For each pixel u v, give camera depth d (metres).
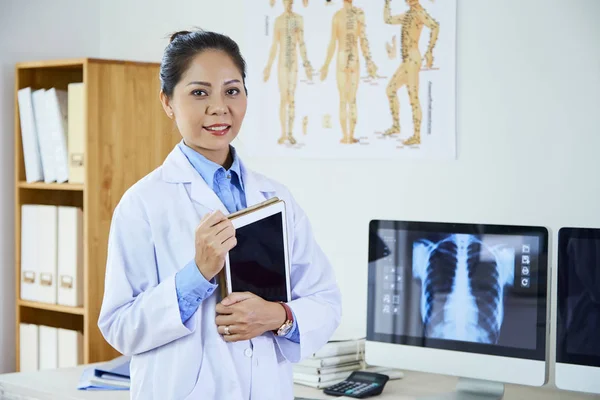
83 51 3.64
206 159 1.74
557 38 2.39
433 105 2.63
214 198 1.70
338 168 2.86
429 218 2.66
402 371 2.57
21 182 3.36
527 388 2.39
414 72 2.67
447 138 2.61
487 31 2.52
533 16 2.43
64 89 3.53
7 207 3.47
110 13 3.59
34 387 2.41
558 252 2.10
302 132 2.92
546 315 2.11
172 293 1.57
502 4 2.49
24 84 3.38
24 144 3.36
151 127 3.25
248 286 1.66
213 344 1.63
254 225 1.68
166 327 1.58
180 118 1.67
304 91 2.91
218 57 1.65
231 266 1.64
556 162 2.40
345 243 2.85
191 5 3.26
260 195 1.79
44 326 3.35
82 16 3.63
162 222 1.66
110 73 3.13
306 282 1.83
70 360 3.26
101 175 3.12
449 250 2.24
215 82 1.63
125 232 1.66
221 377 1.63
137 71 3.20
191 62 1.64
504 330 2.16
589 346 2.06
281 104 2.96
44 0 3.53
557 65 2.39
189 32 1.73
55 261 3.27
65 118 3.26
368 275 2.36
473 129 2.56
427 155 2.65
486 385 2.27
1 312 3.47
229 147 1.80
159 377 1.63
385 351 2.33
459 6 2.58
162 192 1.69
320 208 2.91
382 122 2.74
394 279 2.32
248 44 3.04
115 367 2.51
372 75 2.76
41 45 3.53
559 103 2.39
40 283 3.32
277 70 2.97
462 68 2.58
